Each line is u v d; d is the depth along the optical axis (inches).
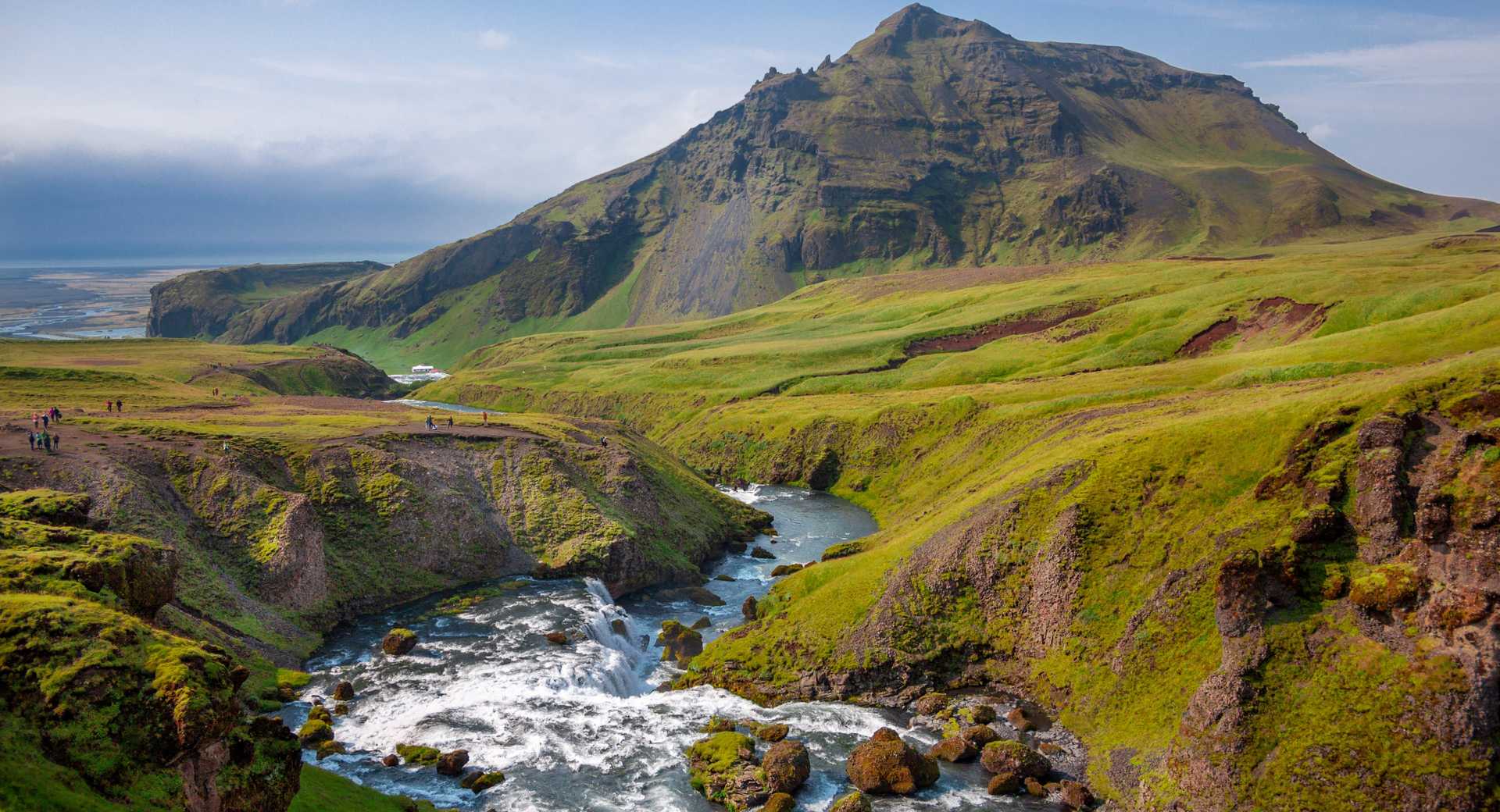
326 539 3705.7
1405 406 2327.8
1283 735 1916.8
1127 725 2347.4
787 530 5226.4
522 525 4170.8
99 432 3993.6
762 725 2610.7
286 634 3149.6
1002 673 2795.3
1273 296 6692.9
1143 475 2918.3
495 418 5693.9
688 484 5344.5
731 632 3319.4
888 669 2866.6
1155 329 7062.0
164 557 2160.4
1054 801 2192.4
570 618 3425.2
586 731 2581.2
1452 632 1815.9
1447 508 1955.0
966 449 5433.1
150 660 1583.4
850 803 2086.6
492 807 2145.7
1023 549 2977.4
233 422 4756.4
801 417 6845.5
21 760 1343.5
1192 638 2379.4
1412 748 1747.0
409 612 3550.7
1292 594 2119.8
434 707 2716.5
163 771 1461.6
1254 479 2642.7
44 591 1754.4
